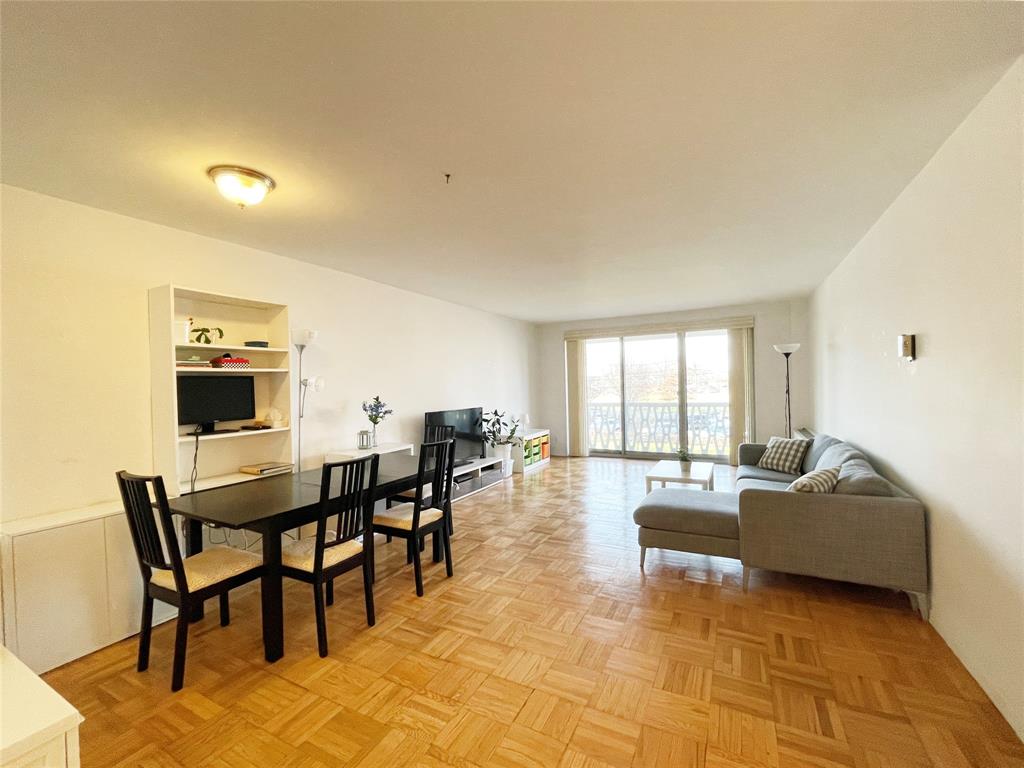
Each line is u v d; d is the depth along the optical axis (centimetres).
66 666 199
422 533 269
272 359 315
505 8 117
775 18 122
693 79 149
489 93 154
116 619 218
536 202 248
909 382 238
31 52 127
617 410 728
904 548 223
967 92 158
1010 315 151
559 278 430
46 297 224
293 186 222
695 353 663
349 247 322
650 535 287
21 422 215
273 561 200
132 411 253
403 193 233
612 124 174
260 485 258
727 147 193
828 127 180
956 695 170
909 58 140
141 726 162
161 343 252
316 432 366
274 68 138
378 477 274
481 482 534
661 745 150
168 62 134
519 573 291
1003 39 132
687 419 670
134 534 195
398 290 462
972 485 177
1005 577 156
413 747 151
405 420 468
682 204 254
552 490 512
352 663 198
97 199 231
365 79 145
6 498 210
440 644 212
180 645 182
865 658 194
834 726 157
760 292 522
